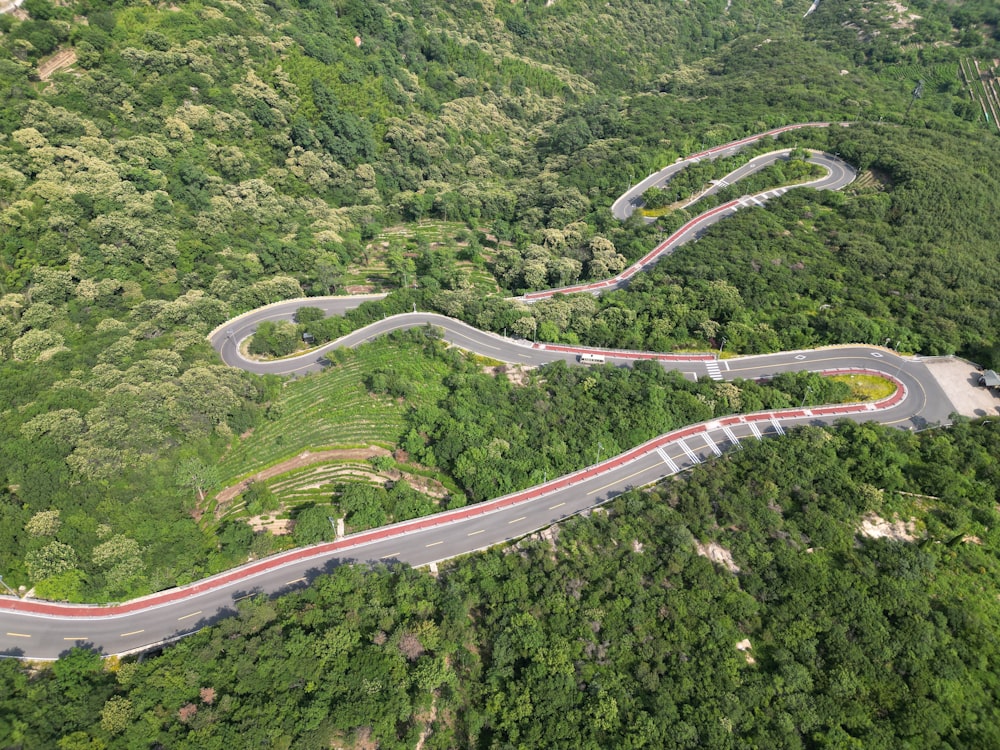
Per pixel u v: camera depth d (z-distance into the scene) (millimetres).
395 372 137250
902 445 120000
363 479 114875
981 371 143625
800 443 117500
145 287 140875
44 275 127125
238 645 82125
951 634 89500
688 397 130125
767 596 94062
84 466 94562
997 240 188250
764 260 175125
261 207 181125
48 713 73875
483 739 80875
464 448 117000
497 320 154250
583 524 103375
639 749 76625
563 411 127875
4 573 89438
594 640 88562
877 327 150500
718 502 107188
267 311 155625
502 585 94562
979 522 105938
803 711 81125
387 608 89875
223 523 103562
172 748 72188
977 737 78562
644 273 177000
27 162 142250
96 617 89875
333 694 79438
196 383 115000
